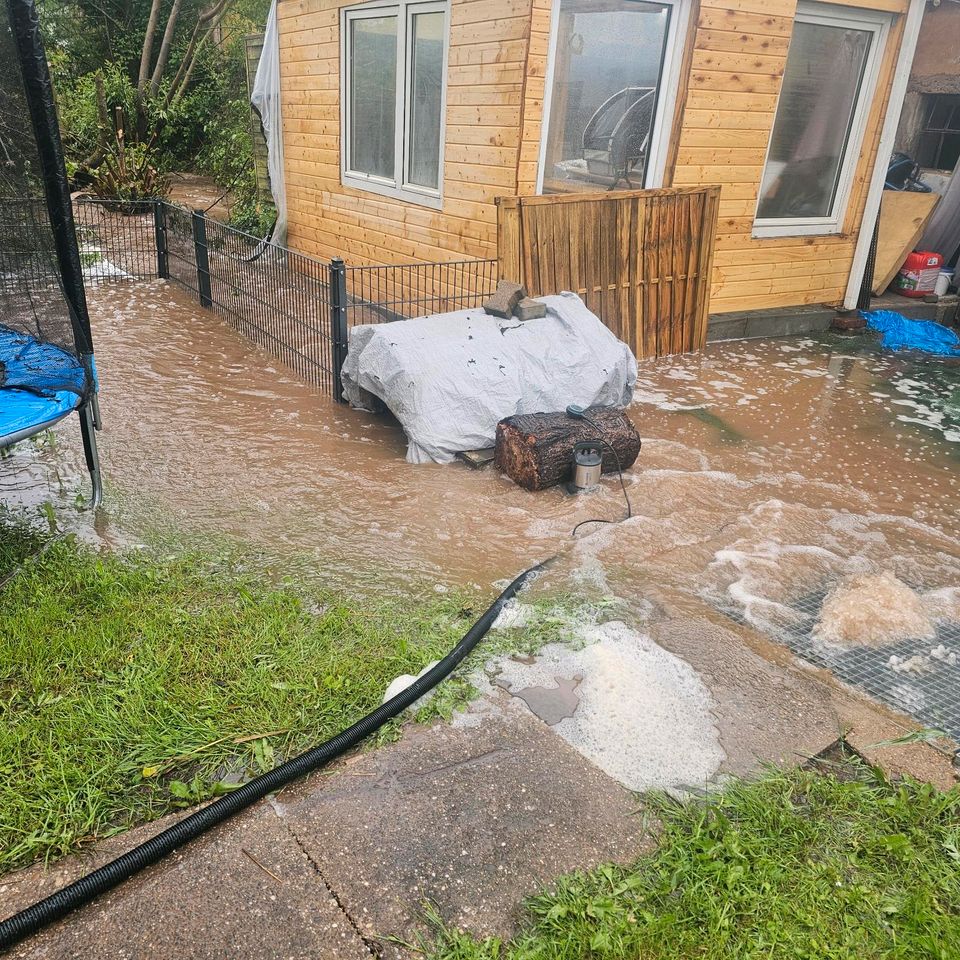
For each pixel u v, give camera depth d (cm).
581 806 233
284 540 383
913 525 434
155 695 268
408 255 768
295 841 218
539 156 613
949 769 257
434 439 464
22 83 353
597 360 508
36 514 396
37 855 214
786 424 566
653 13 630
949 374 689
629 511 429
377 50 753
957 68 896
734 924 200
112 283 870
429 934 196
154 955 187
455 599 340
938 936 199
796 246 771
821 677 304
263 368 626
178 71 1734
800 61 707
